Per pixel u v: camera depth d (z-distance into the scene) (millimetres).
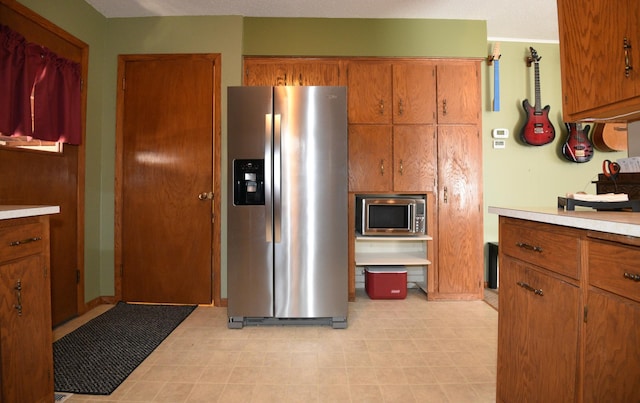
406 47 3023
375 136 3053
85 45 2682
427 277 3070
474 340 2238
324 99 2414
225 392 1654
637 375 845
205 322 2537
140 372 1832
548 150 3475
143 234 2928
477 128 3070
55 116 2361
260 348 2121
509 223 1409
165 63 2920
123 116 2934
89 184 2768
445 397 1614
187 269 2910
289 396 1623
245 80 3033
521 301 1320
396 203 3002
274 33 2988
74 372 1816
